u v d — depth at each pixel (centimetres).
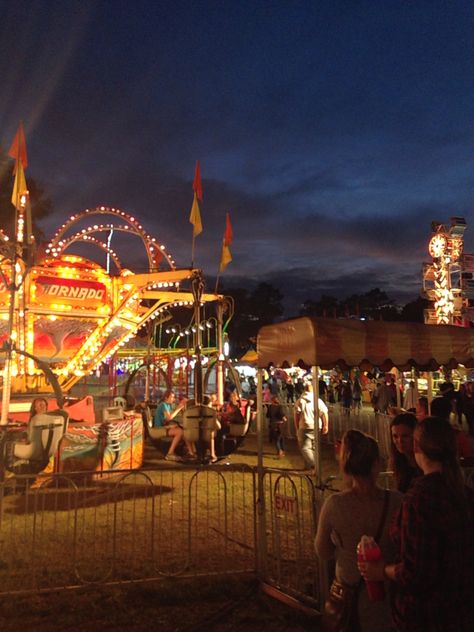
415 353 527
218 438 1039
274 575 534
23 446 857
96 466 962
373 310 7088
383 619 275
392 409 733
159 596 490
